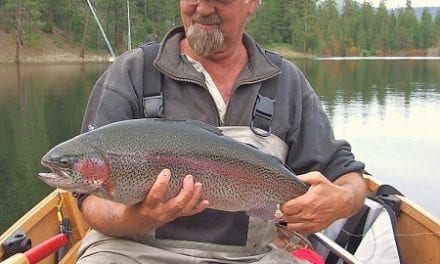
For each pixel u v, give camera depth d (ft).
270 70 3.97
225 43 3.89
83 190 3.09
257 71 3.94
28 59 53.57
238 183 3.34
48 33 57.52
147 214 3.05
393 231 5.03
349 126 21.61
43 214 5.56
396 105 28.37
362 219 5.00
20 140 17.13
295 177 3.47
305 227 3.53
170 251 3.56
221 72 3.96
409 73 52.11
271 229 3.80
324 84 39.81
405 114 24.98
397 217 5.63
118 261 3.49
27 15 53.88
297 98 4.07
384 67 62.08
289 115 4.00
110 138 3.09
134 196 3.12
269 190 3.42
